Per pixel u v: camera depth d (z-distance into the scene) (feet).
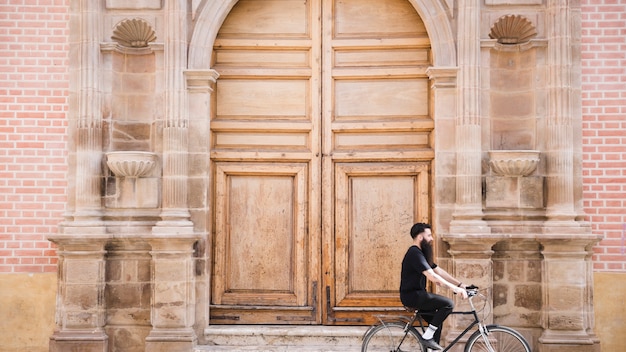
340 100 25.96
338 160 25.86
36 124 24.97
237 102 26.04
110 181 24.76
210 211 25.53
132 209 24.82
